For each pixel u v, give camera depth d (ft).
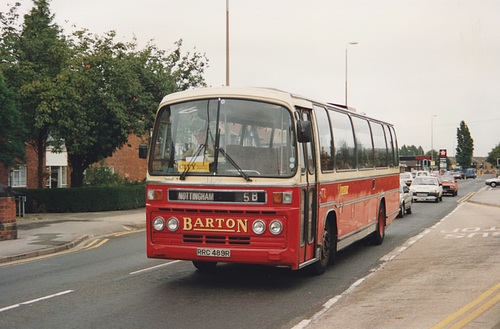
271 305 25.57
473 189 205.16
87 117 93.20
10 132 82.33
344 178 37.40
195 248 28.17
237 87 29.19
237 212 27.73
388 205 52.31
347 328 20.81
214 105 29.04
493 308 22.61
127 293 28.40
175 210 28.71
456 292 26.40
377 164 47.88
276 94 28.71
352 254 42.75
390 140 54.03
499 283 28.02
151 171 29.58
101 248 49.03
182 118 29.48
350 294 27.48
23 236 56.13
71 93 87.15
